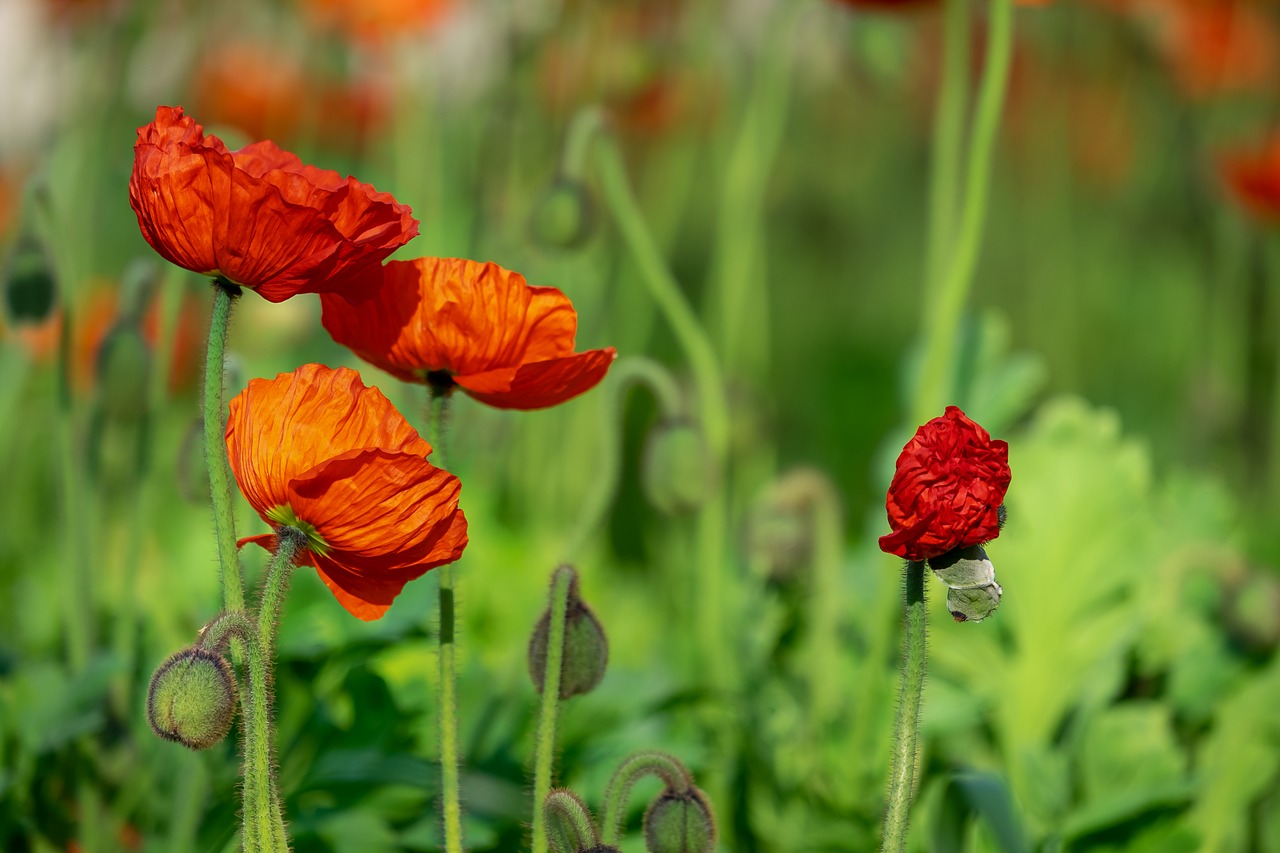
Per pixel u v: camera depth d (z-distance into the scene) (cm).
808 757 144
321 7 211
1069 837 131
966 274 137
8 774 133
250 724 111
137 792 135
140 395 138
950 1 143
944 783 126
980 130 136
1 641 148
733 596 165
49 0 212
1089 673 150
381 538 111
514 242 215
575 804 113
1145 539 158
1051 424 162
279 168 114
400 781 128
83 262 207
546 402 115
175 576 172
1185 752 152
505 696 136
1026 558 156
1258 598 146
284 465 110
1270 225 225
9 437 225
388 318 113
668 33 224
